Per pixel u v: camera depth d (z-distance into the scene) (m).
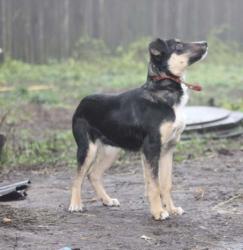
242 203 11.02
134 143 10.33
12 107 20.95
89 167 10.68
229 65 33.78
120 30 33.59
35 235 9.34
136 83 26.83
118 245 8.98
